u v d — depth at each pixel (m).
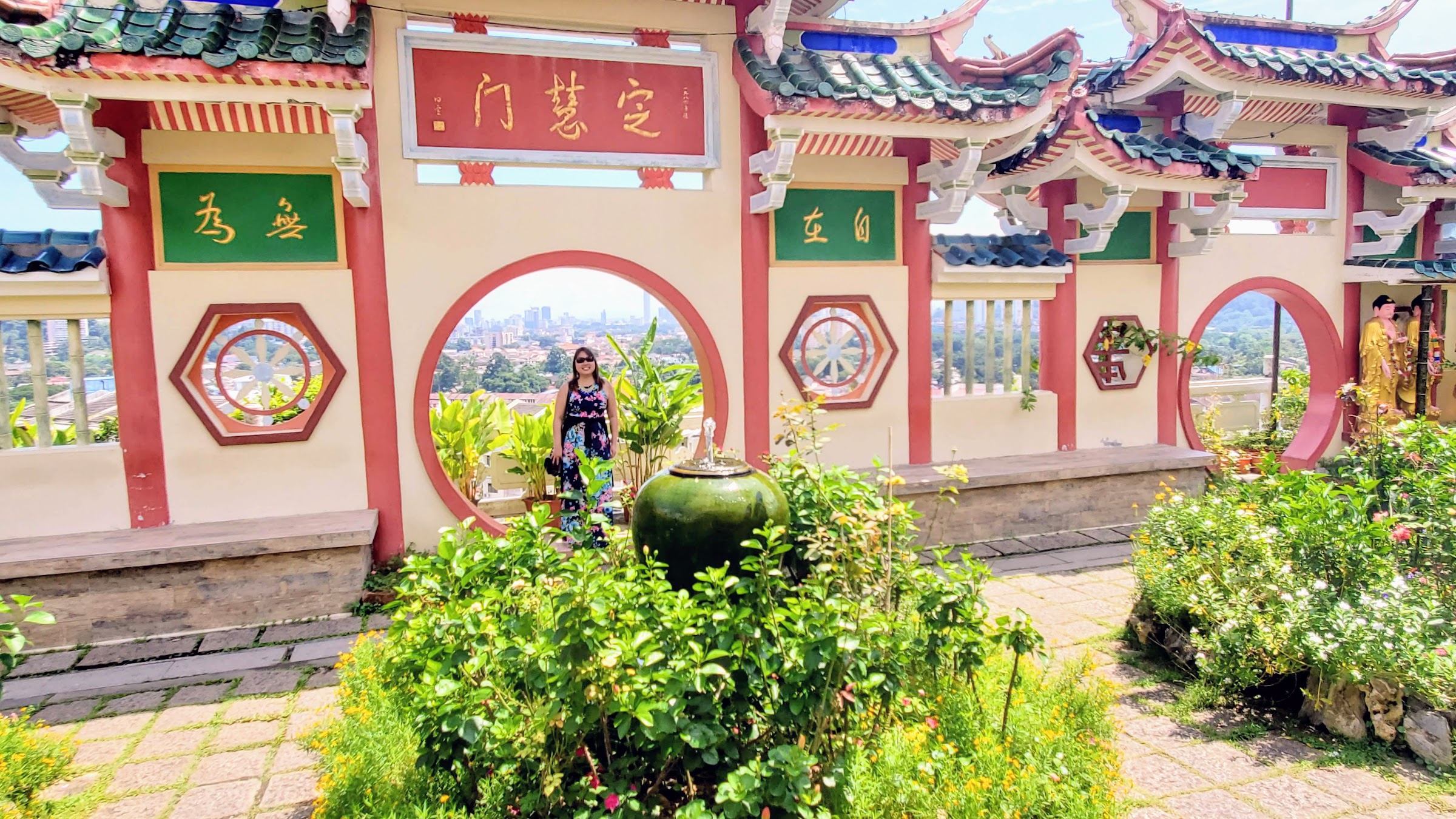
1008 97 6.33
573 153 6.33
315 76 4.99
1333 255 8.93
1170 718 4.10
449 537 3.55
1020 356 8.65
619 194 6.50
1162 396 8.45
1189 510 5.12
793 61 6.54
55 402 10.17
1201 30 7.00
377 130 5.94
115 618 5.22
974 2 7.06
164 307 5.72
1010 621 3.31
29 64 4.64
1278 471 5.59
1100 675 4.56
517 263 6.31
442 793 3.02
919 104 6.09
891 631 3.20
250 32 5.35
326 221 5.96
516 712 3.01
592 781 2.87
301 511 6.04
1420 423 5.76
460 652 3.12
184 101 5.14
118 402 5.67
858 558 3.58
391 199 6.02
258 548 5.36
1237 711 4.15
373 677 3.64
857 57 6.93
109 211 5.55
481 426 8.04
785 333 7.04
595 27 6.39
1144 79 7.42
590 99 6.34
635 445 6.92
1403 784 3.51
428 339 6.16
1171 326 8.33
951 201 6.73
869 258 7.23
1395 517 4.49
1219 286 8.59
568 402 6.19
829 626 2.87
